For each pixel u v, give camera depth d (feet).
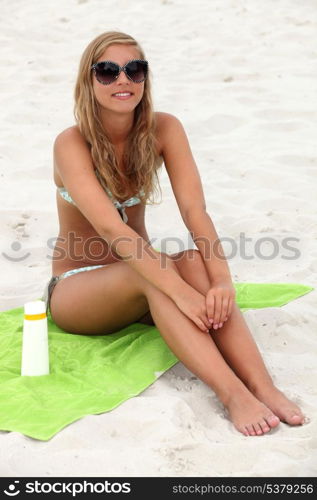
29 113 39.52
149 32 53.67
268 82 44.19
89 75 18.37
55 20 56.18
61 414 15.90
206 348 16.66
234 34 52.37
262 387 16.62
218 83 44.45
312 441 15.07
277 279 23.86
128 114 18.65
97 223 18.03
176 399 16.35
